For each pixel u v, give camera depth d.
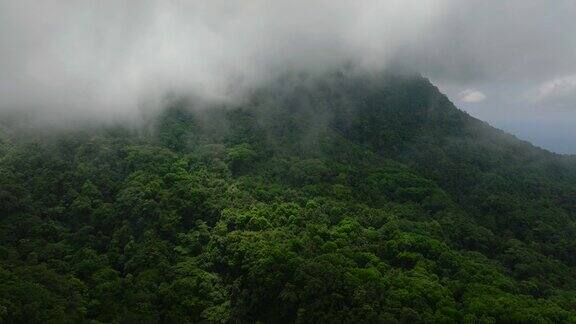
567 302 82.88
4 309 68.00
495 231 116.88
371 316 71.75
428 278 82.50
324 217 102.81
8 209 97.25
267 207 105.81
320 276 78.50
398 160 150.25
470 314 73.00
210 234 99.69
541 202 133.00
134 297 82.00
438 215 114.25
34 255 87.69
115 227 101.75
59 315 72.12
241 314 82.31
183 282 86.88
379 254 90.88
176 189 108.81
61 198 106.00
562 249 108.50
